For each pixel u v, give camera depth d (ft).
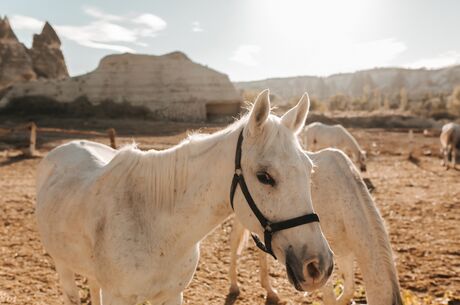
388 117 139.44
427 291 15.33
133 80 156.35
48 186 10.65
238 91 166.30
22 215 25.55
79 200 8.97
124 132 88.63
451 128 49.96
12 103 140.77
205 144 7.91
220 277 16.80
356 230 10.05
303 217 6.52
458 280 16.21
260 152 6.91
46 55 290.35
